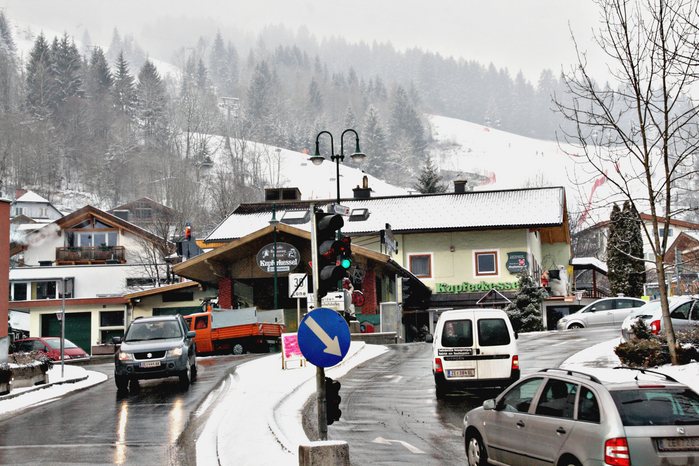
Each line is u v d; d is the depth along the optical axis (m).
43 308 47.44
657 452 6.75
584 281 73.81
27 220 77.06
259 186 139.38
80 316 47.69
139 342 18.58
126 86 176.00
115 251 57.25
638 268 43.91
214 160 157.62
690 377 14.23
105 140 146.62
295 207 51.38
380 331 37.84
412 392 16.72
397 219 47.59
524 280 42.47
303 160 169.50
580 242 70.00
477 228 45.47
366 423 12.82
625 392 7.12
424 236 47.16
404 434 11.69
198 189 108.56
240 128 173.25
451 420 12.95
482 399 15.38
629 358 17.17
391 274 43.81
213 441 11.16
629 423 6.87
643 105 14.72
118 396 17.34
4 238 20.12
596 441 6.97
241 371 20.88
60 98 158.50
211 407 14.74
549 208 46.38
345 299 12.91
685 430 6.82
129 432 12.22
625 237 44.06
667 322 15.53
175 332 19.22
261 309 42.00
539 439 7.84
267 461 8.95
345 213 15.97
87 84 174.38
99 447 10.97
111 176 133.50
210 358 29.52
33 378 19.38
